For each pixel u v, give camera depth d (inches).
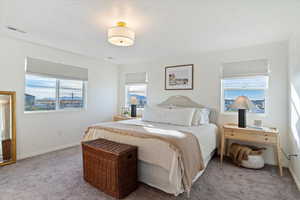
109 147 77.8
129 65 186.1
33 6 71.2
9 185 80.8
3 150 106.0
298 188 80.9
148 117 131.8
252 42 112.9
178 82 151.4
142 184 83.7
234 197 73.4
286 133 107.6
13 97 110.7
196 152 81.4
